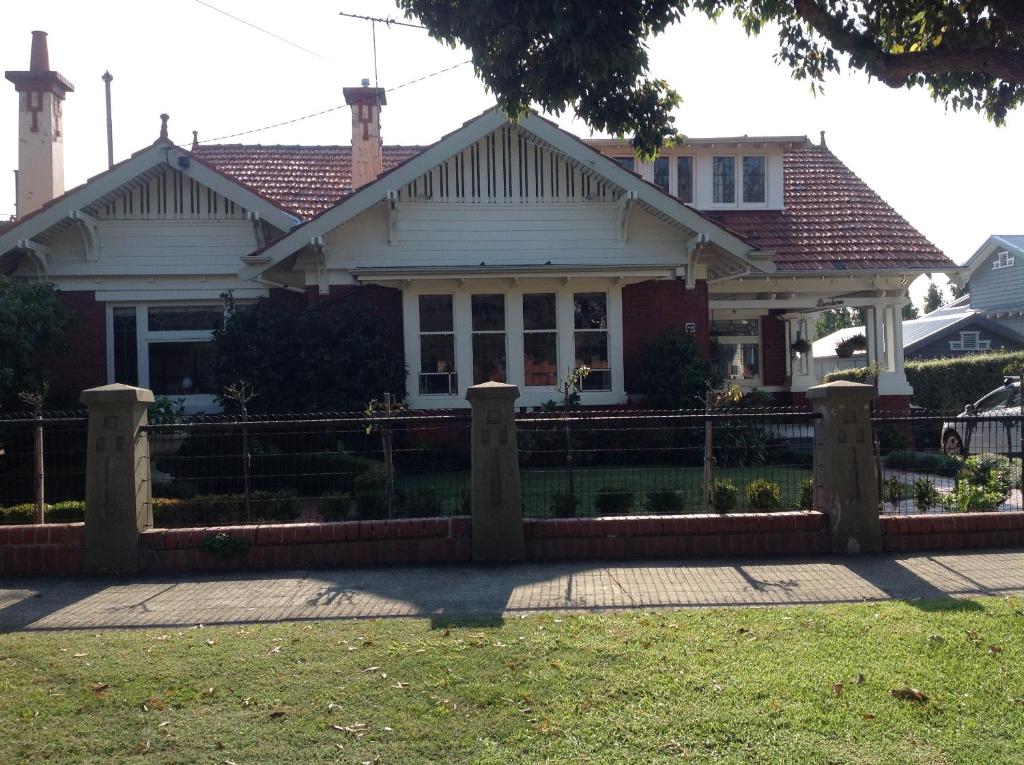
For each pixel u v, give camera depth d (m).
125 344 16.73
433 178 16.22
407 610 6.77
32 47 18.67
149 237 16.48
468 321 16.14
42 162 18.61
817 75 9.20
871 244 18.89
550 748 4.34
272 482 11.02
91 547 8.11
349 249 16.08
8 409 13.54
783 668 5.28
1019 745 4.30
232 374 14.66
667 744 4.36
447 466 11.46
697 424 11.68
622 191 16.08
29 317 13.31
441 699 4.93
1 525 8.77
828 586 7.31
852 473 8.47
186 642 6.02
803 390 21.95
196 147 20.03
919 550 8.55
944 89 8.84
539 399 16.11
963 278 18.67
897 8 8.75
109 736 4.56
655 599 6.96
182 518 9.18
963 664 5.29
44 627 6.52
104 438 8.21
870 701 4.80
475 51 8.43
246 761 4.29
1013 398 16.36
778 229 19.41
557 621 6.32
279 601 7.11
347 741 4.46
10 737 4.55
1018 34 7.83
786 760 4.18
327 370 14.42
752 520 8.45
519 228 16.38
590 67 8.02
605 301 16.41
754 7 8.96
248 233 16.62
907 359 35.38
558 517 8.95
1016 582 7.33
